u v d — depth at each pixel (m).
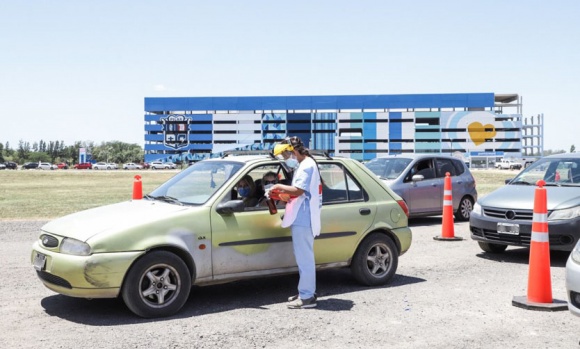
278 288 7.20
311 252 6.22
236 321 5.66
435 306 6.29
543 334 5.29
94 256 5.48
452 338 5.15
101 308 6.14
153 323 5.57
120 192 30.50
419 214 14.03
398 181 13.69
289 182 6.82
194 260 5.98
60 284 5.70
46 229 6.13
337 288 7.21
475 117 161.62
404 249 7.57
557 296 6.77
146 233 5.72
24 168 126.56
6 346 4.86
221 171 6.72
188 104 171.00
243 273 6.33
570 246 8.62
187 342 4.98
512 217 9.05
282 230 6.55
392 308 6.20
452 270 8.43
